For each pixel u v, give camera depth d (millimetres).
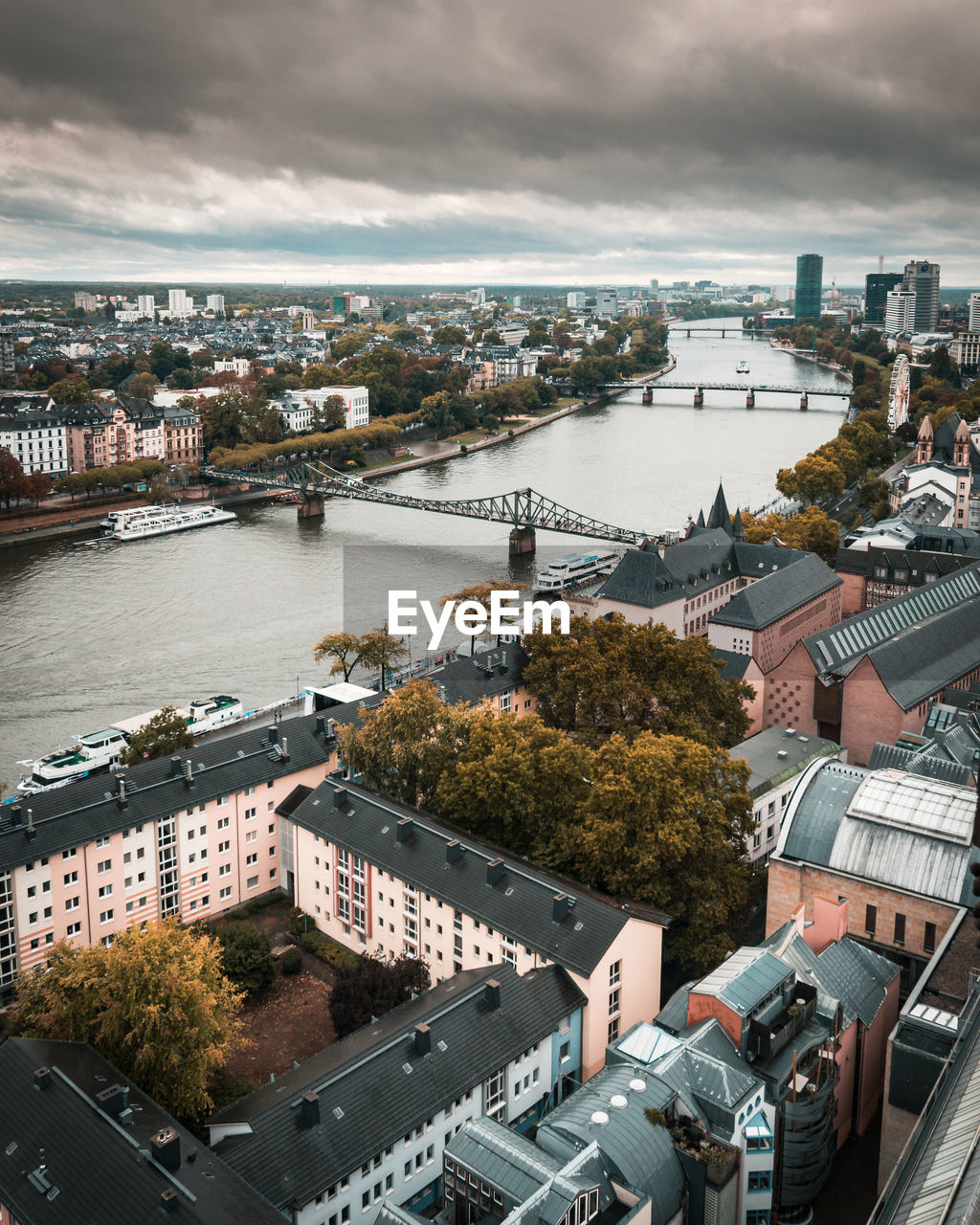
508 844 151750
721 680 195875
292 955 147000
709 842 139000
